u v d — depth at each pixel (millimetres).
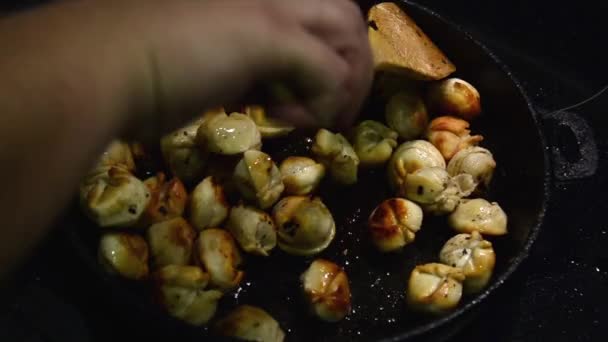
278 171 510
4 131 243
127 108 287
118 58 279
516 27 672
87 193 489
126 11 292
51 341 488
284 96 364
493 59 563
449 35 578
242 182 505
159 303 469
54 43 264
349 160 524
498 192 545
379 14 554
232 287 487
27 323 492
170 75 296
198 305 472
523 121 548
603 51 654
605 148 601
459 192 529
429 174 521
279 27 331
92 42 274
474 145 551
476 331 513
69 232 469
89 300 504
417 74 540
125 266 476
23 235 261
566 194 576
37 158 253
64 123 256
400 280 508
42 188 258
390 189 541
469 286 498
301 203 508
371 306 496
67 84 258
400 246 507
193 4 312
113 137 289
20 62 253
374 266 511
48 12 277
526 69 649
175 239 491
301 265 506
